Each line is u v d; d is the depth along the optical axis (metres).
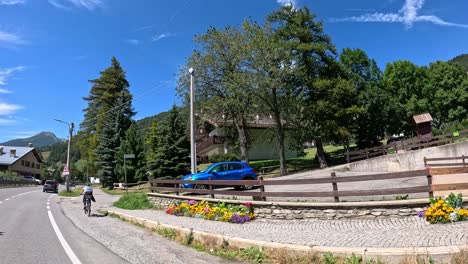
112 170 42.59
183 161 32.59
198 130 53.12
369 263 5.92
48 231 11.16
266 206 11.76
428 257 5.57
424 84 49.47
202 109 31.20
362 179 10.02
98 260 7.15
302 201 11.65
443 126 42.00
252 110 31.70
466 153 23.22
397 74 49.38
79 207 20.39
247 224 11.17
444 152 23.80
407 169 24.59
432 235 6.95
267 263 6.86
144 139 49.78
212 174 18.06
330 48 34.31
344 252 6.35
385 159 25.44
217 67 31.47
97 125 61.31
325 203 10.48
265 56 30.08
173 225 10.92
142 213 15.36
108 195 31.42
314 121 33.44
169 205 17.05
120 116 46.19
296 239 8.03
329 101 32.44
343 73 35.88
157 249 8.25
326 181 10.64
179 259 7.25
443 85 50.34
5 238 9.85
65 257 7.43
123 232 10.90
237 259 7.23
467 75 51.88
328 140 34.59
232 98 29.27
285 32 34.00
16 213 16.66
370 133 40.84
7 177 59.09
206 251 8.04
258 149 46.97
